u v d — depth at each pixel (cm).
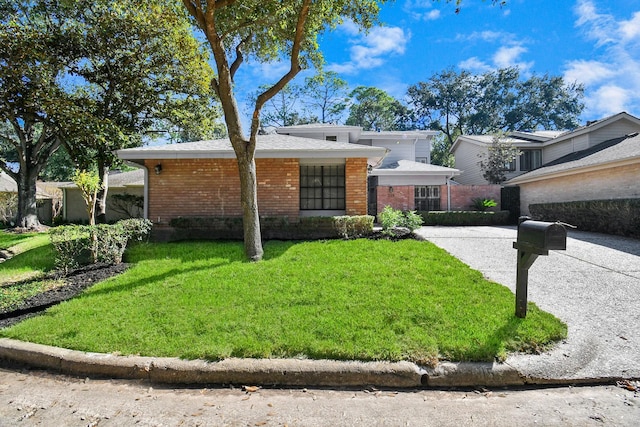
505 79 3472
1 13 1120
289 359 287
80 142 1191
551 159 1736
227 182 920
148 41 1180
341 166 957
